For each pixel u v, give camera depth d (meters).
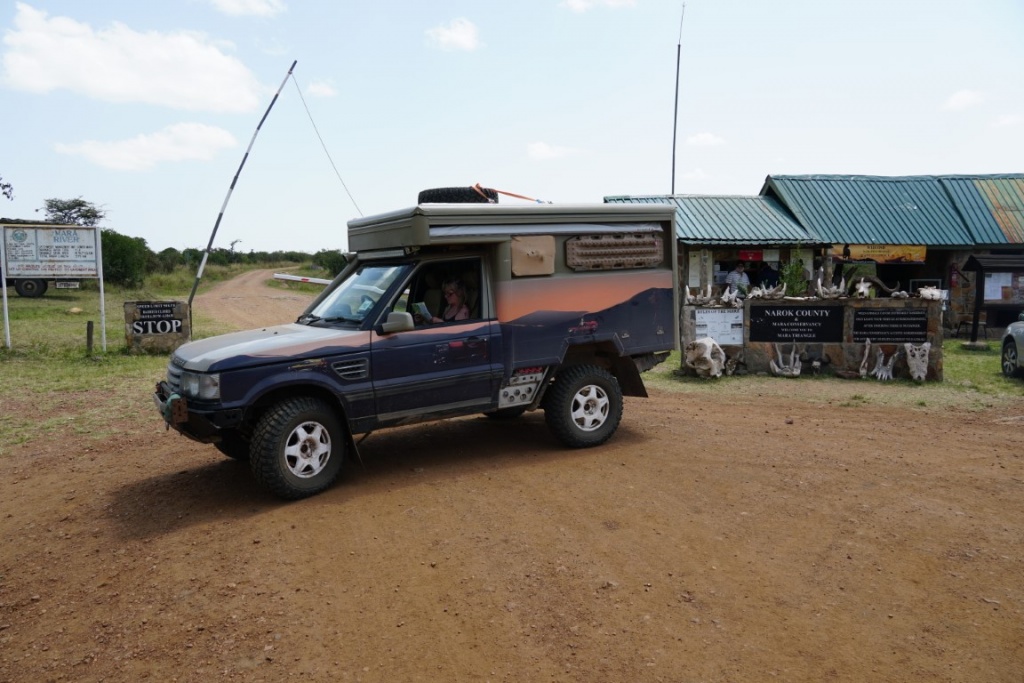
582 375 7.49
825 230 21.08
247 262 87.25
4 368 13.54
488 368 7.02
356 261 7.82
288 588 4.76
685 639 4.06
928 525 5.43
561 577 4.75
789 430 8.54
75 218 53.81
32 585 5.13
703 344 12.31
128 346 15.80
